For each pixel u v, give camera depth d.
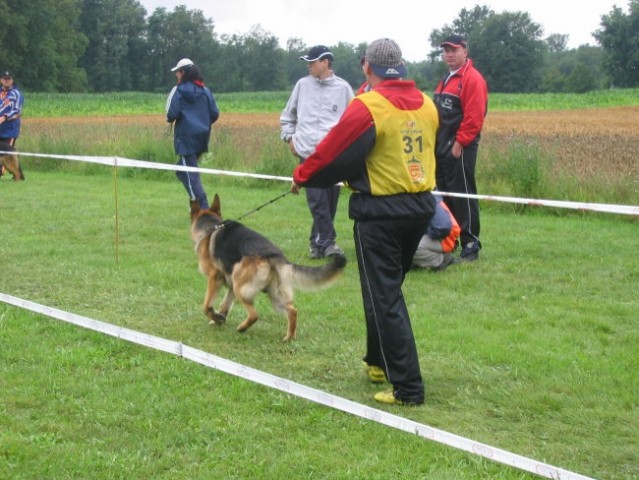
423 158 4.02
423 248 7.04
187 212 10.34
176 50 104.56
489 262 7.60
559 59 134.88
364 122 3.84
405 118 3.94
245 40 110.56
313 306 6.05
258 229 9.25
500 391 4.35
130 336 4.98
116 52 99.12
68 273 6.94
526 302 6.23
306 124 7.83
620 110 48.38
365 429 3.85
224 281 5.55
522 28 92.12
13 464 3.42
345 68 122.19
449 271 7.22
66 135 17.41
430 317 5.74
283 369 4.76
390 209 3.94
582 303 6.17
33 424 3.85
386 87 3.98
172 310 5.96
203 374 4.54
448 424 3.96
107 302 6.13
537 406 4.15
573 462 3.55
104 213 10.20
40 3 69.38
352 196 4.09
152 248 8.08
